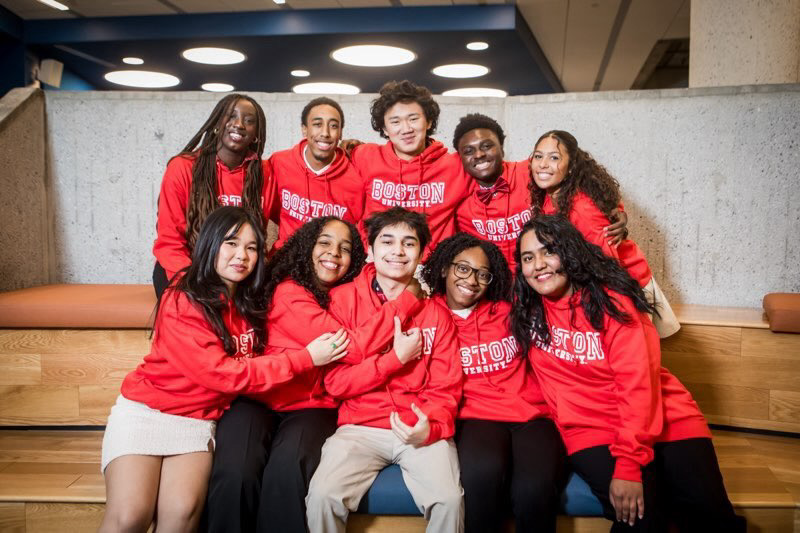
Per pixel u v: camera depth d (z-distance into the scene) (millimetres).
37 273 2518
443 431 1448
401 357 1484
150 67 5906
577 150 1811
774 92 2328
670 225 2463
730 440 1918
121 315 1925
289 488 1348
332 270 1615
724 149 2389
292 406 1577
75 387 1978
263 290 1601
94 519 1509
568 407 1514
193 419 1463
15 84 5164
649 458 1350
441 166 1939
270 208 2018
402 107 1875
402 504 1395
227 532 1350
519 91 6777
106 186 2559
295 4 4629
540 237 1479
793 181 2344
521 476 1366
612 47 5848
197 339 1433
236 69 5891
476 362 1609
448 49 5141
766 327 1932
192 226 1876
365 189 2014
